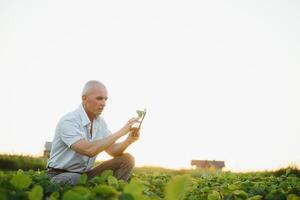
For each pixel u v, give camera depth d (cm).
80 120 466
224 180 621
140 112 465
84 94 475
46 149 1581
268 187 468
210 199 371
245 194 383
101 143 441
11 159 1443
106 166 489
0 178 298
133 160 493
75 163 465
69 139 448
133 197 213
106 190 237
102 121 509
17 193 261
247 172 808
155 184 535
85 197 228
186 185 207
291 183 507
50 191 341
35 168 1467
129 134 479
